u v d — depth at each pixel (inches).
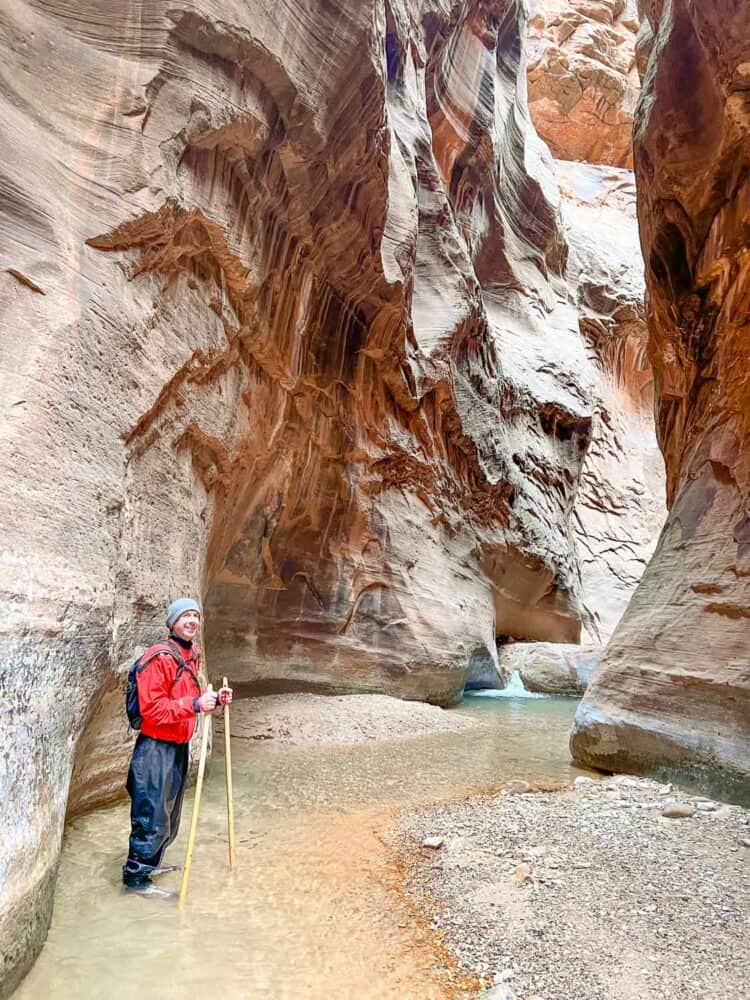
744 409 252.8
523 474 689.0
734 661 215.8
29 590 128.6
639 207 350.3
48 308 170.9
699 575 249.4
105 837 167.2
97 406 182.2
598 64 1234.0
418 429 505.4
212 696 148.3
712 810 199.9
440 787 236.4
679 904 135.5
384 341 439.5
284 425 371.2
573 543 786.2
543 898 138.9
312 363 383.9
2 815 104.8
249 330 304.8
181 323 242.1
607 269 1071.0
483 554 592.7
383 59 315.0
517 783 232.1
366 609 440.5
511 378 697.0
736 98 227.0
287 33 258.2
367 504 451.2
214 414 278.5
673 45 267.6
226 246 263.1
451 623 493.4
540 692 585.6
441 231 562.9
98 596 157.1
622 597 951.0
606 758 261.1
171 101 223.1
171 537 235.3
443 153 649.6
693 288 300.8
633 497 1042.7
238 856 163.9
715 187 268.7
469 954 117.4
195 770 223.1
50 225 178.7
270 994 105.8
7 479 138.9
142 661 147.9
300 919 130.8
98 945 118.5
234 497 339.3
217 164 255.9
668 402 358.6
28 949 108.0
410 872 154.6
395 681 435.2
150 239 216.8
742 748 205.0
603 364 1085.8
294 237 326.6
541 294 872.9
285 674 398.0
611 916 130.5
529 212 879.1
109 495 178.9
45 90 193.5
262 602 398.0
